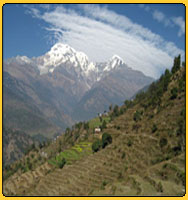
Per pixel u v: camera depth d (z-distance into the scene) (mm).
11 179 188875
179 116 104938
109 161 101938
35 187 121062
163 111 125062
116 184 70812
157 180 65062
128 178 71812
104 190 71312
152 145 94375
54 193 96562
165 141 89125
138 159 89375
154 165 75000
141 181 67188
